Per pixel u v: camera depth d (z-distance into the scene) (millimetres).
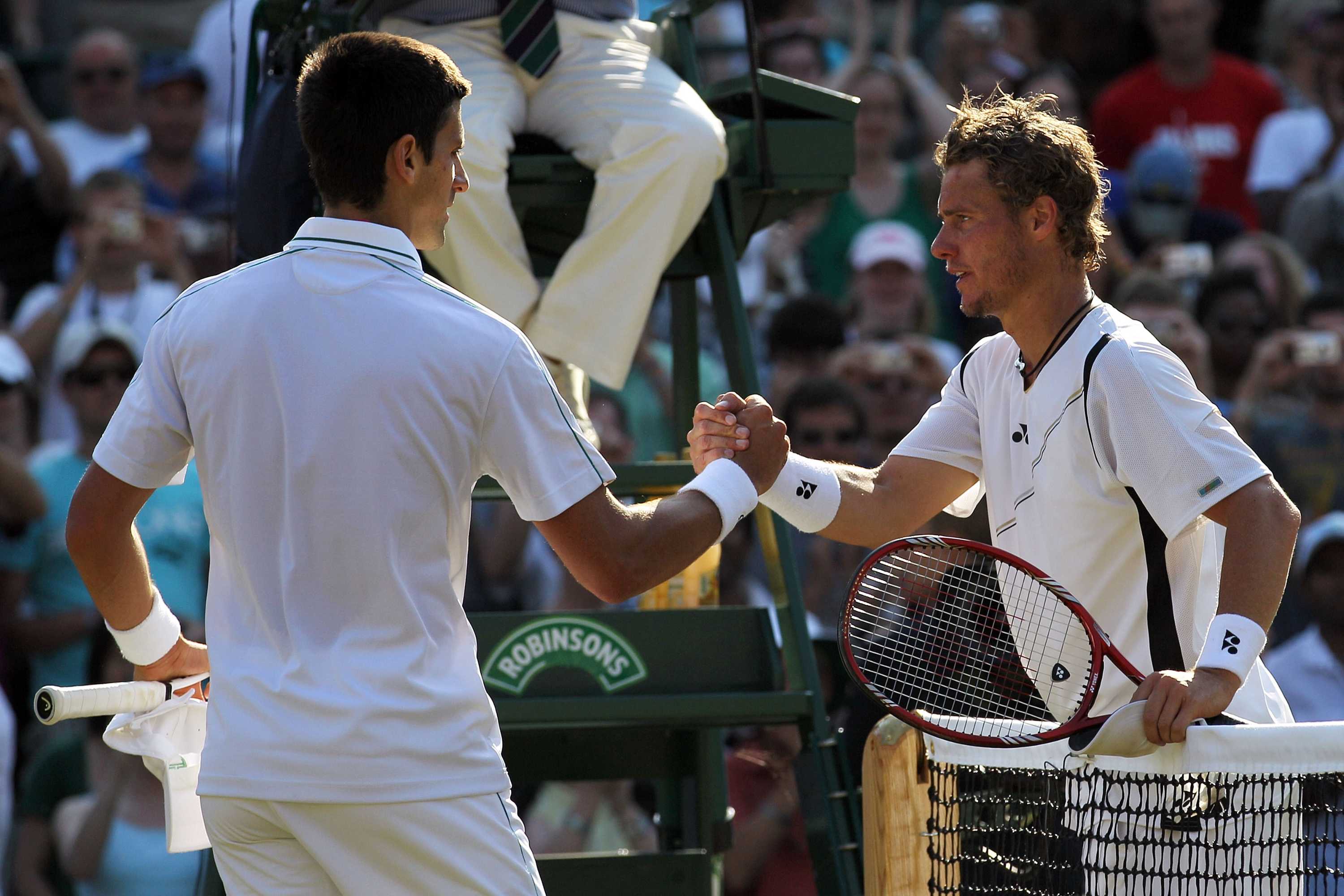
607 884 12938
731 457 8852
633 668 10773
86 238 22953
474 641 7887
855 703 14992
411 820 7371
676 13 13016
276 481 7586
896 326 23969
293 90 11570
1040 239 9227
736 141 12391
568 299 11461
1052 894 8820
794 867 16750
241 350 7648
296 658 7449
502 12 12023
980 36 28781
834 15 33062
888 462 10312
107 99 26438
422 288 7773
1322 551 18391
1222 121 28500
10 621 19562
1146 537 9109
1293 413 21203
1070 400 9133
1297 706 18375
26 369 21688
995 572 10227
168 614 8766
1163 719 8109
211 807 7656
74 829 17703
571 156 11820
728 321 11914
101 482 7953
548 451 7777
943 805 9086
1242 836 8672
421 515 7555
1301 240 26516
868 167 26109
